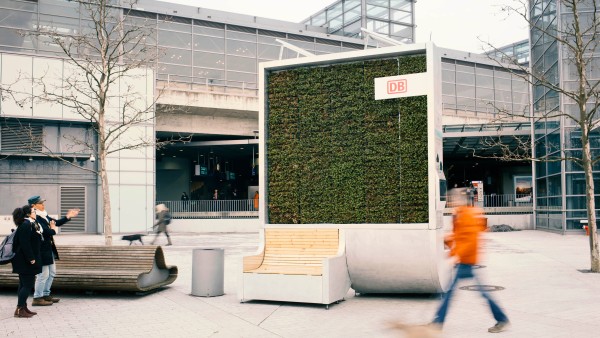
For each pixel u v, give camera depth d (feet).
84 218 102.68
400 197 32.89
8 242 27.50
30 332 24.11
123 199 104.27
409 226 31.60
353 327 24.90
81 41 65.87
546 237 90.27
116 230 103.35
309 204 34.78
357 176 33.91
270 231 34.63
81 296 33.60
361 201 33.68
